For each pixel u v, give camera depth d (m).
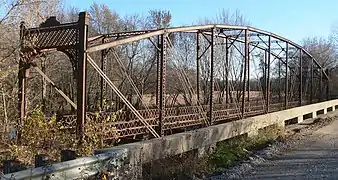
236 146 12.69
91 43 18.25
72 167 5.84
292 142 15.68
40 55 12.59
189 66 36.44
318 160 11.49
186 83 25.08
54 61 23.50
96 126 10.70
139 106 21.98
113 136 11.29
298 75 45.06
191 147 10.12
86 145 9.76
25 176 5.13
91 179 6.20
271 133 16.75
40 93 17.98
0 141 10.41
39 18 13.67
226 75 27.73
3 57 12.62
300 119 25.61
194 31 22.30
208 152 11.07
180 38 36.59
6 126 11.45
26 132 10.24
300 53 39.81
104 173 6.40
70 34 11.74
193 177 8.93
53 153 9.26
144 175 8.16
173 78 30.28
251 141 14.20
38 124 10.27
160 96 16.69
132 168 7.43
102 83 18.28
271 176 9.30
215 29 22.02
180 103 28.41
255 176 9.32
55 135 10.10
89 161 6.16
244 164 10.74
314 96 51.81
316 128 21.86
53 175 5.51
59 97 19.89
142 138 15.39
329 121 26.53
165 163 8.89
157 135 15.38
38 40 12.38
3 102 12.60
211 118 20.72
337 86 62.44
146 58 34.28
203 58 33.47
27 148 9.52
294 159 11.74
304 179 8.91
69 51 11.85
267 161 11.47
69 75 24.45
